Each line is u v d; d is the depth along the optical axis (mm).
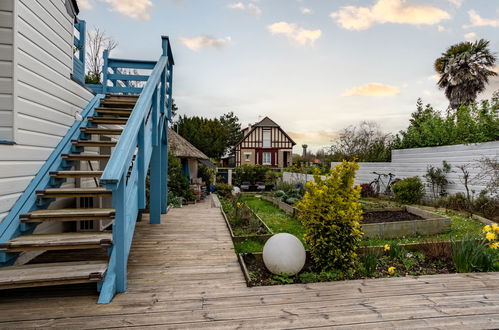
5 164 2510
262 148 27406
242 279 2697
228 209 6723
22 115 2748
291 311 2100
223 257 3291
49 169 3092
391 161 10398
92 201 4305
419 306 2197
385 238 4758
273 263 2729
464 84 13117
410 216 5906
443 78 14000
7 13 2584
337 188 2959
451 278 2762
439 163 8078
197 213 6000
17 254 2482
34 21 2951
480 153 6879
